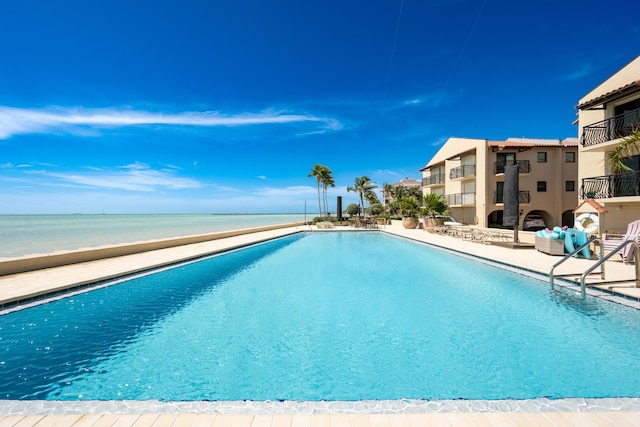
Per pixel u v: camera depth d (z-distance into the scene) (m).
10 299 5.93
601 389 3.37
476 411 2.53
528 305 6.12
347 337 4.83
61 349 4.46
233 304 6.49
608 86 13.02
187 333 5.01
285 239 20.36
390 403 2.65
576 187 24.17
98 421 2.42
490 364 3.94
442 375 3.71
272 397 3.34
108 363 4.06
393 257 12.77
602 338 4.61
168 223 62.62
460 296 6.89
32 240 26.00
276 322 5.46
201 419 2.43
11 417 2.47
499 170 24.36
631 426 2.34
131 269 8.74
